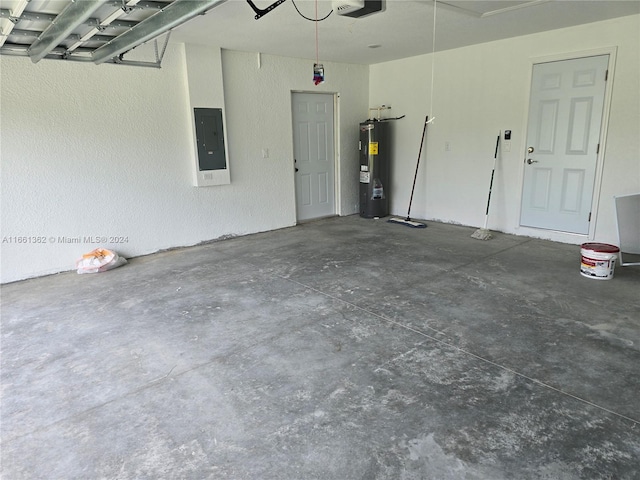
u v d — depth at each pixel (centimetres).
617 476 153
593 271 356
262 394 209
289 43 470
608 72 413
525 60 472
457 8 364
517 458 163
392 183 661
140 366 237
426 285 350
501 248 458
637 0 348
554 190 475
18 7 229
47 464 167
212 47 474
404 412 192
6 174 374
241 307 315
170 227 482
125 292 354
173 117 463
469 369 225
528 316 287
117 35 308
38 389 218
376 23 399
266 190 561
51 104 386
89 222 425
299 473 159
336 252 457
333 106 630
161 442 178
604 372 219
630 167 414
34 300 341
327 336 266
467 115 541
